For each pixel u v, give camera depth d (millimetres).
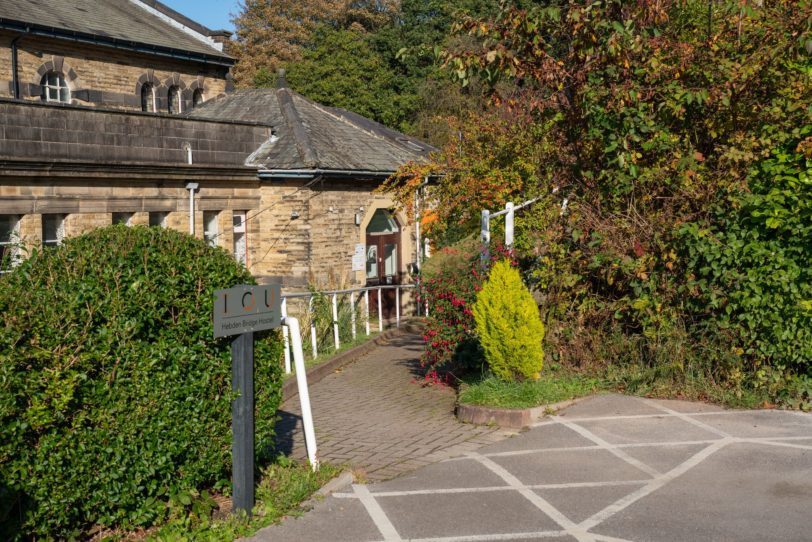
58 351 4891
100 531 5383
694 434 8055
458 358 11391
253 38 46688
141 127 16203
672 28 11469
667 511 6090
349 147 20594
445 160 16656
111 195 15367
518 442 8094
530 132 14250
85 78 21891
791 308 8742
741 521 5848
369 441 8539
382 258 21578
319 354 14312
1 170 13406
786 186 8969
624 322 10398
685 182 9633
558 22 10633
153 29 25031
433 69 38188
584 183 10859
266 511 6035
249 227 18719
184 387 5680
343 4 47062
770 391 9070
